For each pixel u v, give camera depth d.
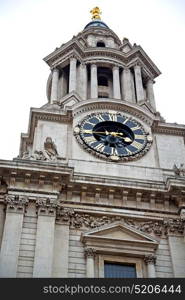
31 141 45.19
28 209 35.19
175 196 37.53
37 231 33.75
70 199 36.69
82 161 40.38
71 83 51.44
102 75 56.69
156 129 45.75
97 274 33.09
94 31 65.06
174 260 34.38
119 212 36.53
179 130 45.94
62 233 34.69
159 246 35.28
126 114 46.12
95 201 36.91
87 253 33.75
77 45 56.03
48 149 40.03
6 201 35.06
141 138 44.09
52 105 48.50
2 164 36.22
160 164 42.41
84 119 44.53
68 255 33.69
